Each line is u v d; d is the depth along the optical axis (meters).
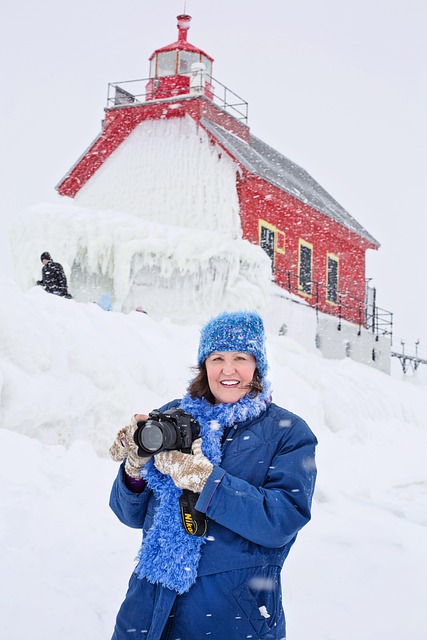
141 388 9.84
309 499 2.33
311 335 25.98
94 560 4.25
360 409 16.42
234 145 25.58
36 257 18.36
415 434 17.39
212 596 2.23
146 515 2.50
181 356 11.62
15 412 7.50
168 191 25.70
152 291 19.59
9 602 3.45
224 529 2.30
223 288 20.17
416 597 4.46
